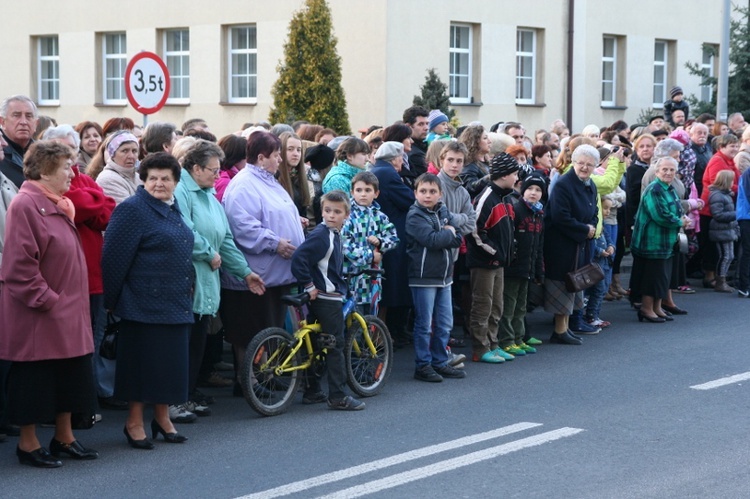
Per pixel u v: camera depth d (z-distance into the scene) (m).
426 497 7.28
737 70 29.16
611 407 9.92
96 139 11.62
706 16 36.62
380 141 14.25
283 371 9.77
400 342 13.01
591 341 13.48
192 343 9.59
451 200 11.65
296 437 8.95
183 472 7.95
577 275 13.06
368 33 27.81
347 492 7.39
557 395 10.45
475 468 7.95
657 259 14.78
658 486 7.48
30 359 7.88
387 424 9.36
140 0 32.62
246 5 30.28
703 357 12.35
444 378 11.29
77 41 34.28
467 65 30.06
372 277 10.77
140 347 8.49
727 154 17.72
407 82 28.12
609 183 13.84
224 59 31.12
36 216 7.88
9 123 9.21
